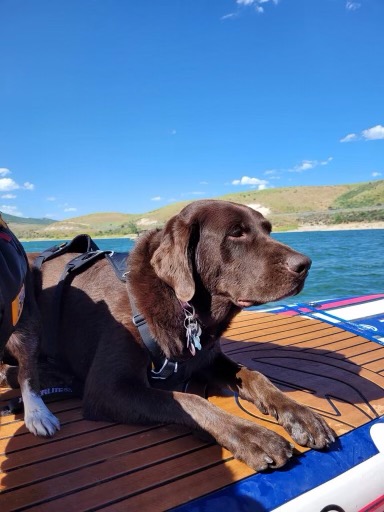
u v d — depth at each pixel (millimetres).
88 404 688
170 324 700
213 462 574
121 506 495
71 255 949
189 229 698
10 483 530
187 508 496
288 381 842
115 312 729
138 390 662
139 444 614
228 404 737
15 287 623
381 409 736
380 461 607
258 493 525
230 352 1002
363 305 1599
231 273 711
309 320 1261
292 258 684
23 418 696
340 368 908
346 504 555
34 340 743
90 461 575
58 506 493
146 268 736
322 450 607
